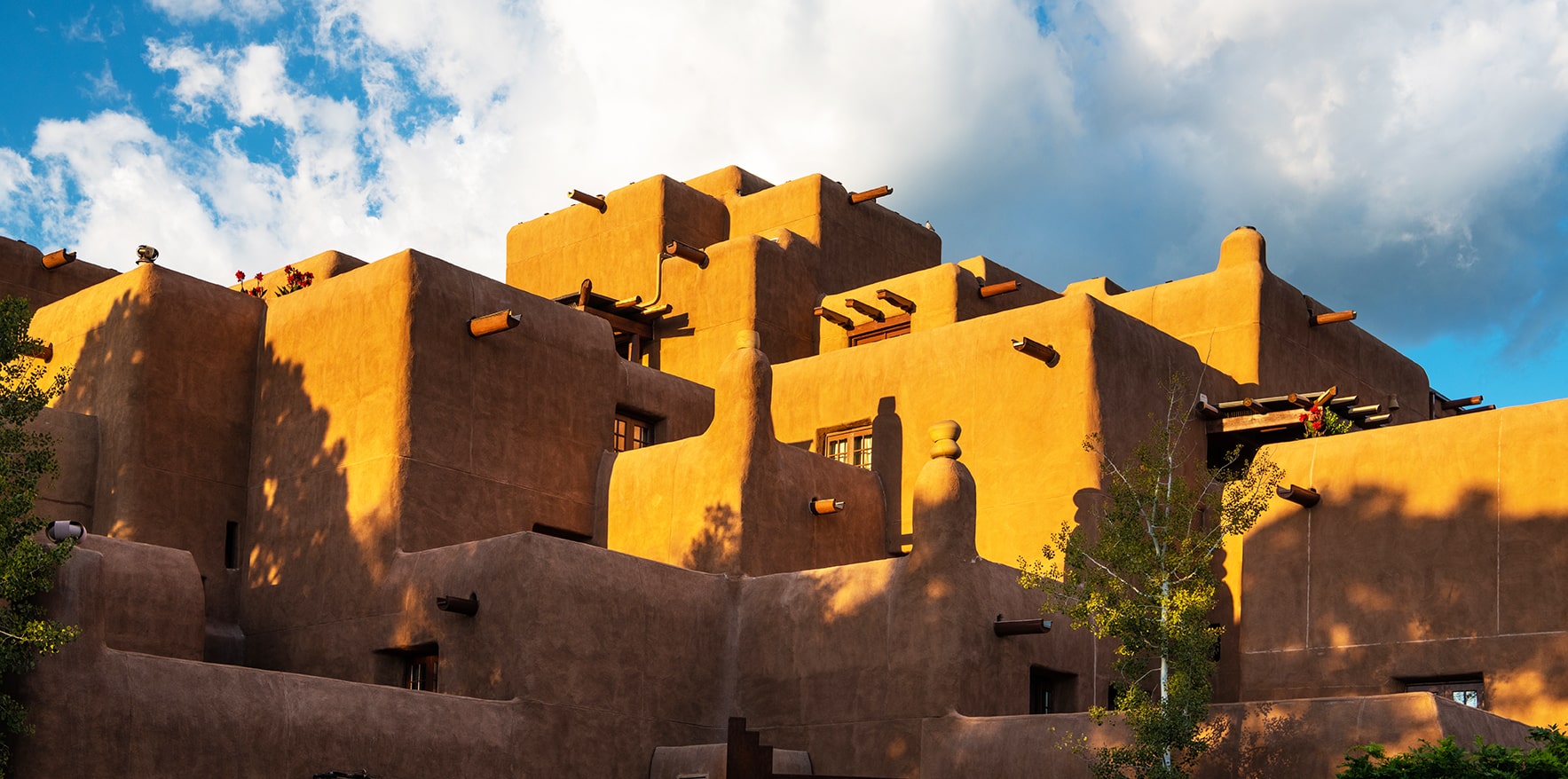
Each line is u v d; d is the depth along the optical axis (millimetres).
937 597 20438
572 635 20500
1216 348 29203
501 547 20625
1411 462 21266
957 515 20750
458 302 23781
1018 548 24266
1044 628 20062
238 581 24234
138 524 23188
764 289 31109
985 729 19438
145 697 16703
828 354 28078
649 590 21625
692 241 34000
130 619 20484
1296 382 29672
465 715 19328
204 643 22875
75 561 16516
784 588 22266
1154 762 16984
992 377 25297
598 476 25391
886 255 34875
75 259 28922
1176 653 17453
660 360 32188
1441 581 20625
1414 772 14922
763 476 23609
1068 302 24594
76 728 16109
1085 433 23875
